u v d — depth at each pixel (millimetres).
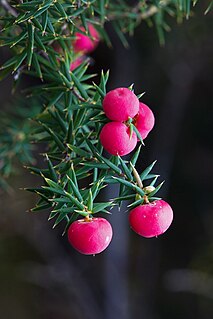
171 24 549
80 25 362
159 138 684
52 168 296
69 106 308
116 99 275
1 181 424
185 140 698
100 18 371
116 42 628
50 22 302
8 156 409
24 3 297
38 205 293
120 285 695
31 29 302
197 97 676
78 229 274
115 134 276
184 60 632
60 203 286
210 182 699
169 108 675
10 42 304
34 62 317
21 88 594
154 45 611
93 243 273
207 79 657
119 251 687
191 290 672
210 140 694
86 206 279
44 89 323
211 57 622
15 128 415
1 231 684
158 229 277
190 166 702
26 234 691
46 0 296
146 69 651
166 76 659
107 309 698
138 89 659
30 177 593
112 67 649
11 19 310
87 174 297
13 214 656
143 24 585
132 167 283
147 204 279
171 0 383
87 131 314
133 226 279
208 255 644
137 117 283
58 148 320
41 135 406
